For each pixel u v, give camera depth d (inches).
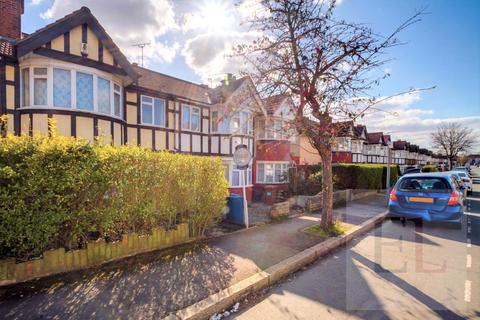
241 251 221.6
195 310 131.3
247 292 158.2
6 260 151.3
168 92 522.6
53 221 162.6
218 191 275.9
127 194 201.3
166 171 229.5
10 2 404.2
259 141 675.4
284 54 269.7
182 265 188.1
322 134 277.6
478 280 176.7
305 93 267.3
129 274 170.7
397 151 2023.9
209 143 606.2
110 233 201.6
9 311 125.8
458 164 2824.8
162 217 233.1
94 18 377.1
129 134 459.8
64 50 352.5
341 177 605.9
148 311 129.5
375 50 247.1
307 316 135.2
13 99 341.4
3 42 354.9
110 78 403.2
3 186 150.0
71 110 354.0
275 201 571.5
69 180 167.0
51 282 155.7
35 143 162.2
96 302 136.3
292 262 197.8
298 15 256.8
